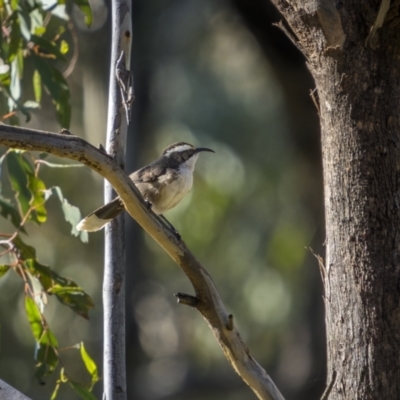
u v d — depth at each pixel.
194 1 16.16
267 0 13.16
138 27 15.41
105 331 5.22
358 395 4.29
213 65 17.44
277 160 17.55
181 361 17.92
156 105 16.28
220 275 18.25
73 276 15.41
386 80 4.39
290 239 18.08
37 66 7.34
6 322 14.31
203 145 17.20
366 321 4.31
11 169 6.84
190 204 17.67
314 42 4.49
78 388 6.38
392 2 4.31
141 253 15.20
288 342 16.33
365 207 4.35
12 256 7.36
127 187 4.42
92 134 14.98
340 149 4.43
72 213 6.41
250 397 16.39
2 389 4.69
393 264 4.31
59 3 7.27
